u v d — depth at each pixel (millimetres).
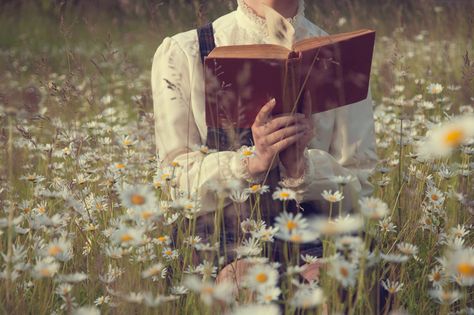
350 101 2102
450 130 1628
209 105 2043
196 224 2229
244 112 2053
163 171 2250
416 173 2457
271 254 2113
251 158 2123
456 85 3900
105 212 2447
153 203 1877
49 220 2070
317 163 2201
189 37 2340
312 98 2059
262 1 2307
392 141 3189
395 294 1973
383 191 2590
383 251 2197
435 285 2094
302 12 2381
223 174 2150
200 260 2148
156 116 2320
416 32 5289
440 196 2309
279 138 2051
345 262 1696
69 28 3254
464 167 2434
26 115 2658
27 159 2990
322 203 2236
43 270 1916
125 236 1938
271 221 2188
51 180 2754
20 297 2039
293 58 1957
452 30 5156
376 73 4773
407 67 3486
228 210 2193
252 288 1776
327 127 2305
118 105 4301
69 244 2002
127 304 1940
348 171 2256
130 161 2752
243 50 2014
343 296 1894
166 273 2154
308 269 1972
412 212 2373
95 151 2889
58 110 3227
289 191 2043
